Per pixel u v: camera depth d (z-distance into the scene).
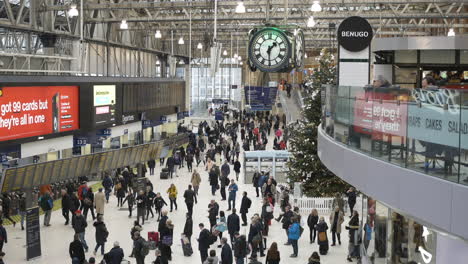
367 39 17.36
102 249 19.64
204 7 41.22
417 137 9.88
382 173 11.07
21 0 34.41
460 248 9.64
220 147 42.09
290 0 40.28
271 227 23.64
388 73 22.92
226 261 16.41
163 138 49.69
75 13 30.27
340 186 26.86
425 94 9.60
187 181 34.44
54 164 25.80
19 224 24.12
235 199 28.27
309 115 27.88
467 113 8.54
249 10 46.44
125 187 29.25
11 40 34.78
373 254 14.57
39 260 19.09
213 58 25.19
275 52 14.41
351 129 13.50
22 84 26.88
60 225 23.89
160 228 18.97
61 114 30.64
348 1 41.19
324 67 28.28
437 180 9.10
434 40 21.31
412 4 44.69
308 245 20.92
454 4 42.34
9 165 26.08
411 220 11.56
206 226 23.70
